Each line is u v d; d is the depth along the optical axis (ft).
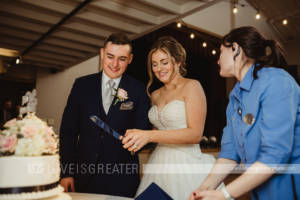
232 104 4.04
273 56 3.55
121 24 14.08
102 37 15.57
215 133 35.17
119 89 6.32
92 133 6.20
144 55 29.07
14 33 14.39
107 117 6.31
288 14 32.24
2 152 3.63
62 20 13.07
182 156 6.71
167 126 6.84
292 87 3.18
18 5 11.99
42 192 3.65
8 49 18.28
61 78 22.61
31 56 18.56
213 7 27.76
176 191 6.38
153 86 28.63
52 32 14.65
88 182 6.06
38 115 21.50
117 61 6.09
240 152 3.83
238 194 3.10
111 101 6.45
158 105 7.25
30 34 14.79
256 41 3.60
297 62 37.55
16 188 3.51
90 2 11.84
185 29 27.43
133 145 5.13
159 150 7.06
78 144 6.44
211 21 27.32
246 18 31.76
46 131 3.96
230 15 29.84
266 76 3.35
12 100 24.81
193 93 6.51
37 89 21.65
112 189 5.99
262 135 3.16
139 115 6.66
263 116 3.23
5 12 12.16
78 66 23.34
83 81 6.62
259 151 3.42
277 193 3.27
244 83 3.56
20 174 3.52
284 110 3.08
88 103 6.34
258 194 3.48
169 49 6.81
